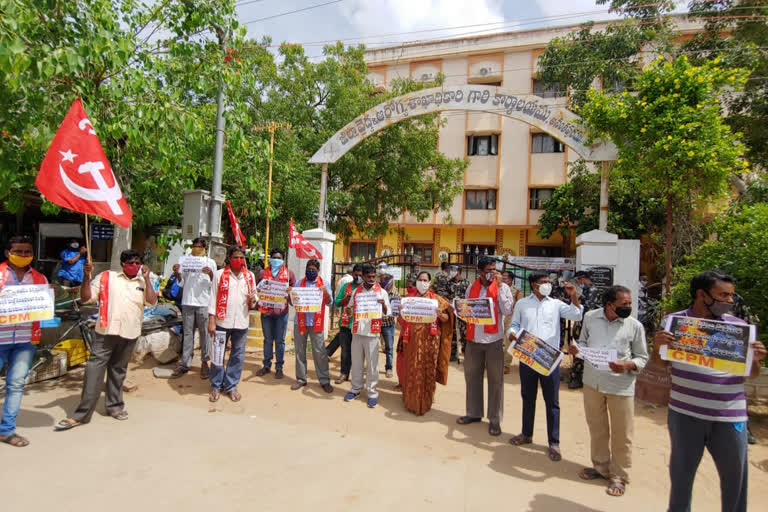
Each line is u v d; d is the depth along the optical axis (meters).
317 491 3.65
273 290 6.74
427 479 3.96
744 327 2.98
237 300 5.84
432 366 5.71
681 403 3.18
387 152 15.30
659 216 13.48
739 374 2.96
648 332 9.95
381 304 5.98
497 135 22.06
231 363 5.93
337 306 6.89
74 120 4.56
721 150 6.33
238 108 7.91
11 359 4.29
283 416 5.37
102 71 6.07
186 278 6.61
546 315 4.76
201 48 7.41
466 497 3.69
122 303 4.84
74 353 6.72
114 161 7.11
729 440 3.01
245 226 13.14
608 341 4.03
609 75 14.19
